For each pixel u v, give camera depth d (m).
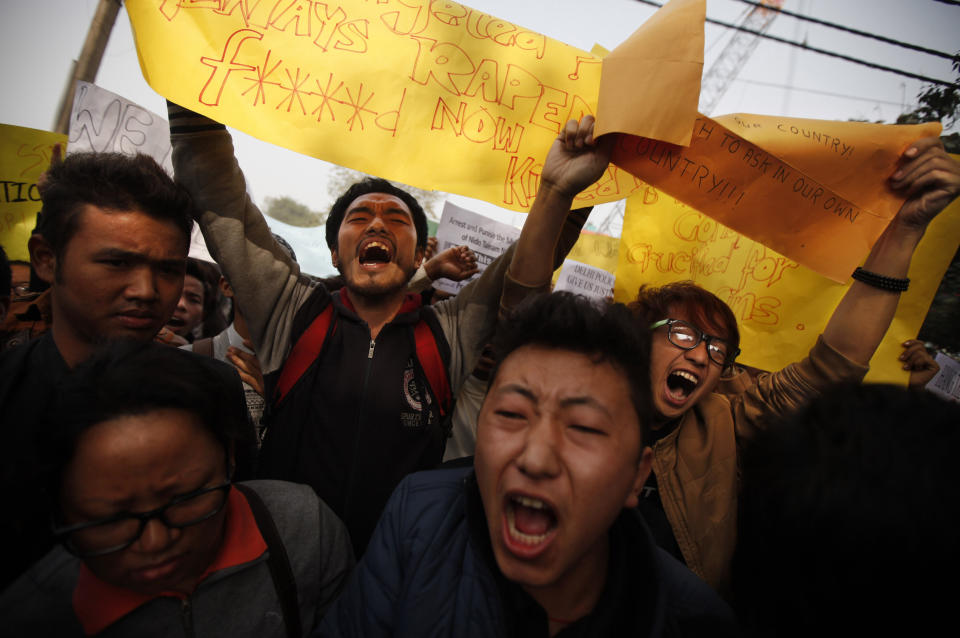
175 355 0.80
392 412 1.32
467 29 1.32
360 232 1.42
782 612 0.53
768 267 1.86
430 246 2.39
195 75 1.17
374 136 1.27
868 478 0.48
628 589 0.74
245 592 0.87
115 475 0.67
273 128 1.21
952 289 4.93
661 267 1.94
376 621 0.76
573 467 0.62
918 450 0.49
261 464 1.34
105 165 1.06
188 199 1.17
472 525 0.74
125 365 0.73
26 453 0.72
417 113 1.29
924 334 5.07
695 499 1.31
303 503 1.02
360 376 1.34
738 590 0.59
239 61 1.19
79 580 0.77
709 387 1.40
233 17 1.19
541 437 0.62
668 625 0.73
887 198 1.22
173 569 0.73
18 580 0.76
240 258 1.30
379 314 1.48
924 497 0.46
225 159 1.28
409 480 0.91
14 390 1.00
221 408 0.80
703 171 1.19
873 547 0.46
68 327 1.07
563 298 0.72
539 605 0.71
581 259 2.59
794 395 1.40
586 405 0.63
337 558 1.03
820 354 1.35
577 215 1.50
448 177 1.31
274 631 0.88
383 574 0.79
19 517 0.75
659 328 1.42
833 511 0.48
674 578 0.79
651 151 1.18
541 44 1.35
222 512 0.81
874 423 0.52
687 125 1.03
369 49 1.27
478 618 0.69
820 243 1.23
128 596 0.76
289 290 1.44
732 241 1.92
